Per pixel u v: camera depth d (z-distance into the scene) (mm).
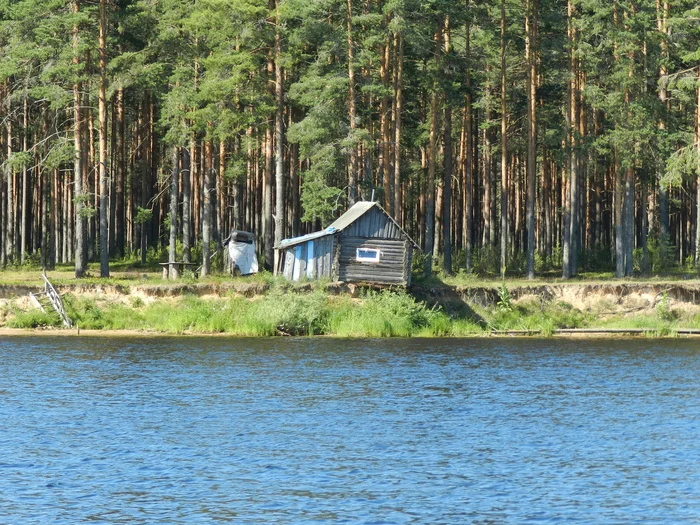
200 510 53719
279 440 69875
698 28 162125
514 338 136000
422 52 163250
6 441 69000
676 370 103312
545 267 195250
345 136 161125
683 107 196625
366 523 51500
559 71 173625
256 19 157625
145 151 195375
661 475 60188
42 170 176625
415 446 68000
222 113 156625
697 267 174125
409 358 112562
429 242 162625
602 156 198125
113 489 57625
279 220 159250
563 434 71438
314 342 128875
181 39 165500
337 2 160000
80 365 105875
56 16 153375
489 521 51688
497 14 174875
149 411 80250
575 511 53188
